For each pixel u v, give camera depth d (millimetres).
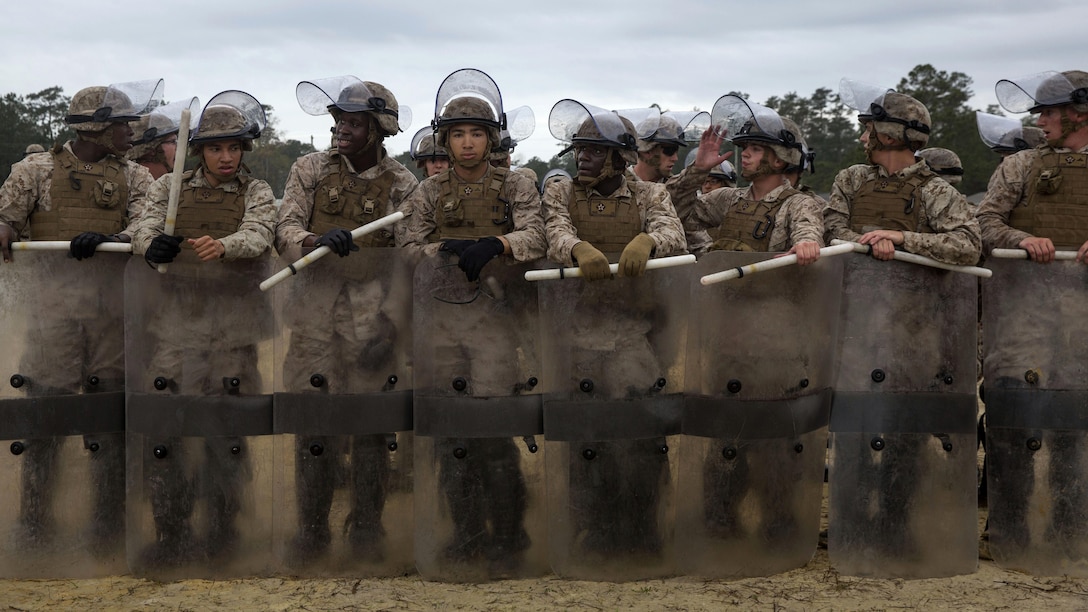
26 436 5840
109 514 5992
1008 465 5805
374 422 5766
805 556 5824
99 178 6207
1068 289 5707
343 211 6102
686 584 5602
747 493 5660
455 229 5770
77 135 6305
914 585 5551
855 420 5750
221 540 5773
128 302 5770
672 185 7254
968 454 5750
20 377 5824
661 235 5566
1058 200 5863
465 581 5672
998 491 5840
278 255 5914
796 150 6090
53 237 6117
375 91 6129
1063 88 5859
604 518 5660
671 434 5742
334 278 5723
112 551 6004
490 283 5645
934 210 5758
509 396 5672
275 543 5848
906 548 5711
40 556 5887
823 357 5680
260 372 5812
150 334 5746
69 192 6121
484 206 5758
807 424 5672
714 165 7141
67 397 5891
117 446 6027
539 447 5730
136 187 6383
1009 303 5793
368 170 6227
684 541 5754
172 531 5770
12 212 6086
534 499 5734
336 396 5734
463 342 5645
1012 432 5789
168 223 5398
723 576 5711
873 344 5742
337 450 5746
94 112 6137
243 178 5926
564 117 5785
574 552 5684
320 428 5734
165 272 5727
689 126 8273
